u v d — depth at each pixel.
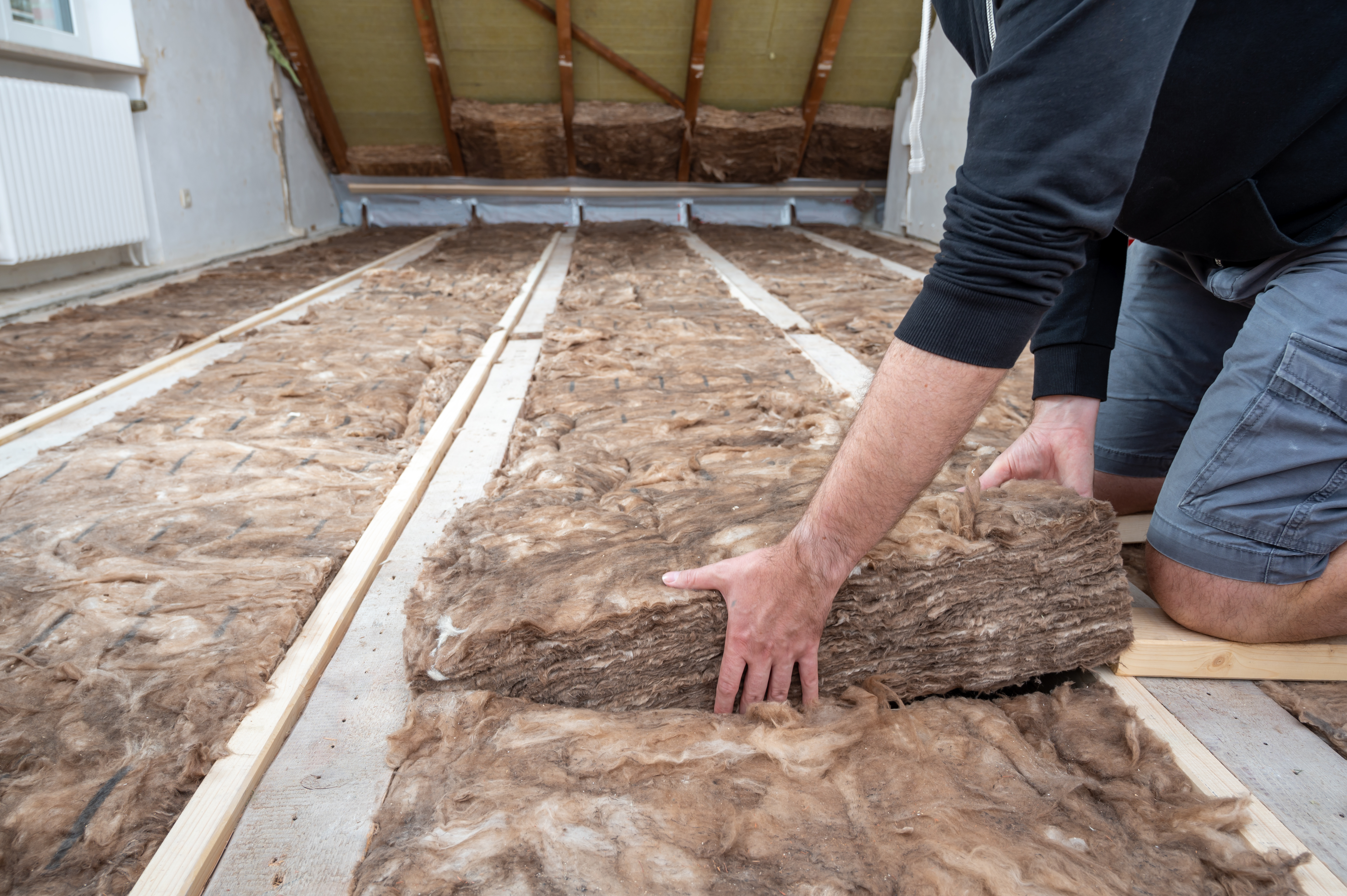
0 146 4.15
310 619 1.50
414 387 2.91
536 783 1.08
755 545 1.33
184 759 1.15
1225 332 1.77
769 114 8.72
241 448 2.24
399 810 1.07
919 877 0.96
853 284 5.18
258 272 5.63
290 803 1.12
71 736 1.19
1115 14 0.79
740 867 0.97
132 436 2.33
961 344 0.91
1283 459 1.25
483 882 0.94
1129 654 1.44
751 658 1.19
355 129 8.83
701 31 7.45
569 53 7.70
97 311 4.16
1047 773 1.16
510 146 8.84
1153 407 1.86
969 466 1.85
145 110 5.55
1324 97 1.05
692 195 9.72
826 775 1.12
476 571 1.38
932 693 1.42
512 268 5.92
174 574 1.58
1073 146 0.83
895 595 1.30
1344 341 1.18
